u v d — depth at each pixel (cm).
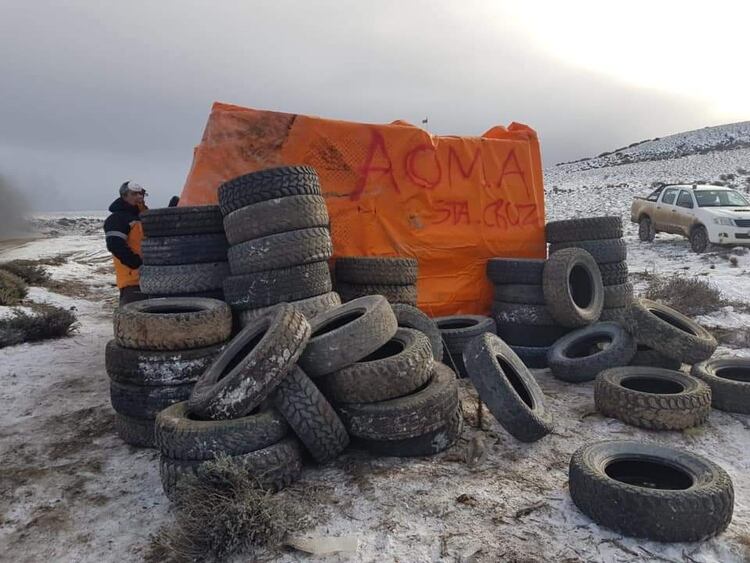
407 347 487
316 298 559
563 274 702
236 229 554
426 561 326
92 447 508
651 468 409
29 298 1317
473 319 755
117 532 374
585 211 3139
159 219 593
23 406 618
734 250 1611
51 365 780
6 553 356
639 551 332
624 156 7812
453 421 471
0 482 446
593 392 613
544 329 734
